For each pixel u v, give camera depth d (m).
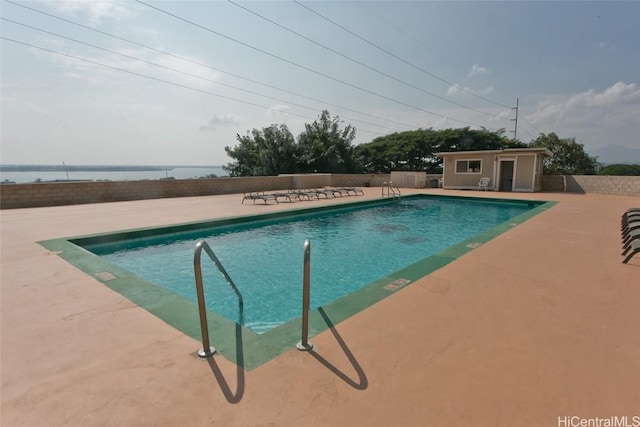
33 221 8.11
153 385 1.91
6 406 1.75
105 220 8.30
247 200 13.34
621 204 11.66
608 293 3.38
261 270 5.77
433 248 7.28
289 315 4.04
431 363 2.13
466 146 29.80
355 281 5.29
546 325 2.68
